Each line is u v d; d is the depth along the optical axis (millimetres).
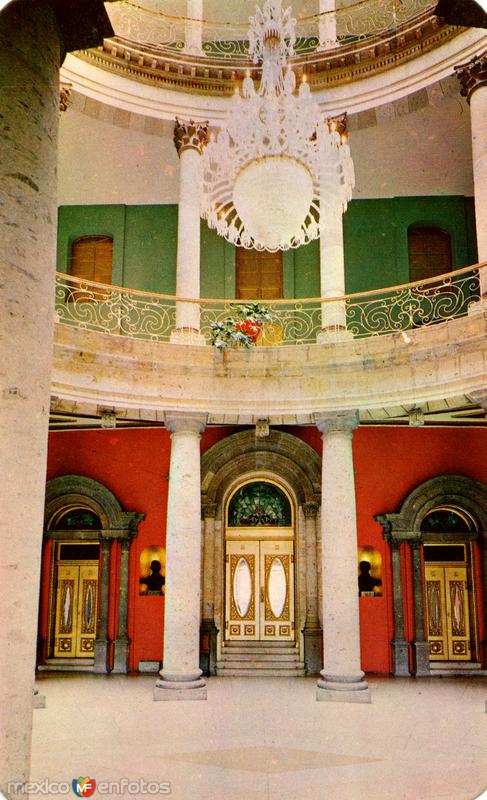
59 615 15391
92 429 15781
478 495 15172
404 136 15844
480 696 12023
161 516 15547
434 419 14438
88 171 16797
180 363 12586
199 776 7199
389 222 17469
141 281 17375
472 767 7570
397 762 7777
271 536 15688
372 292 12438
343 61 14891
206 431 15930
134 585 15227
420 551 15086
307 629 14836
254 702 11367
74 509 15859
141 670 14852
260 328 13062
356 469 15633
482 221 12055
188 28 15812
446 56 13828
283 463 15562
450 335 11516
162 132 15211
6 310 3752
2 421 3646
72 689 12609
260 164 10883
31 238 3953
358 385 12344
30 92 4125
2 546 3582
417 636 14695
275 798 6508
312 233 11688
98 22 4680
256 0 17609
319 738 8898
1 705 3465
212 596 15109
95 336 12008
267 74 11117
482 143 12312
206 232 17562
